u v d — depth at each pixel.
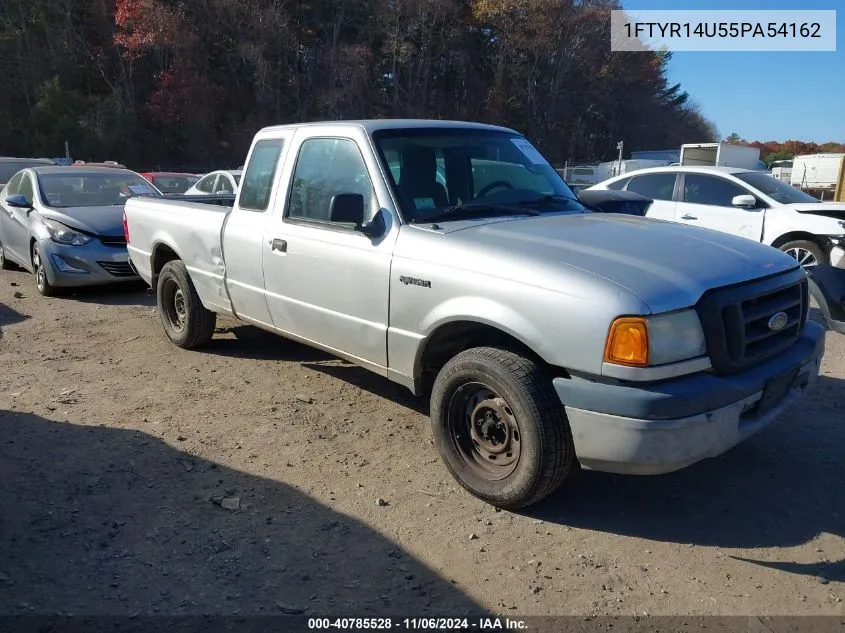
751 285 3.49
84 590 3.04
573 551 3.38
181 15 49.88
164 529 3.52
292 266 4.80
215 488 3.93
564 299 3.31
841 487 3.96
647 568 3.25
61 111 47.78
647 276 3.32
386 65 56.28
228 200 7.21
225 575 3.17
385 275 4.12
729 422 3.31
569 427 3.43
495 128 5.19
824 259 8.50
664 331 3.18
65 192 9.73
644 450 3.17
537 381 3.45
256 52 49.88
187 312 6.26
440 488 3.97
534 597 3.05
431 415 3.97
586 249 3.61
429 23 55.31
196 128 49.88
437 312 3.82
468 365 3.68
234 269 5.45
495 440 3.76
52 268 8.62
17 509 3.67
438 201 4.38
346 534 3.50
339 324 4.53
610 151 67.81
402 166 4.38
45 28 51.41
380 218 4.22
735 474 4.12
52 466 4.16
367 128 4.50
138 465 4.19
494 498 3.70
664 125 72.38
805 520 3.63
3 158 15.29
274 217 5.00
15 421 4.82
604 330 3.18
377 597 3.04
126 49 50.94
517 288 3.48
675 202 9.96
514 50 57.00
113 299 8.84
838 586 3.11
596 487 3.99
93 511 3.68
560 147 61.41
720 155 27.94
